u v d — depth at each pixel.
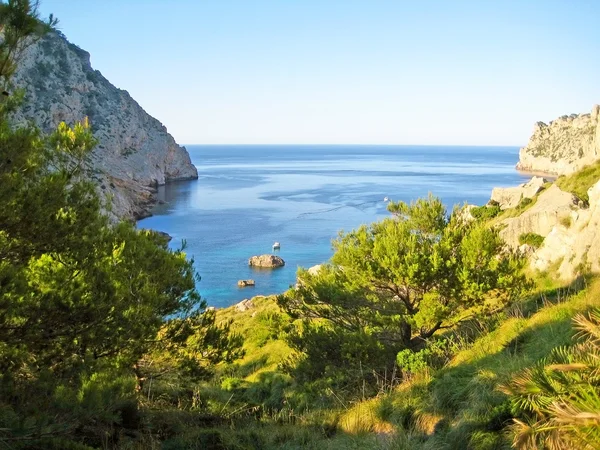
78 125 9.05
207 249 75.19
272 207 118.25
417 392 11.67
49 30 7.21
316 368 17.14
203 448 10.38
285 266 66.12
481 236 17.08
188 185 172.00
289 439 11.41
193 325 15.12
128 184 121.19
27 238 7.86
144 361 14.42
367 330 17.44
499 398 8.93
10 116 7.71
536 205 36.62
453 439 8.53
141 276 12.05
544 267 26.14
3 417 6.28
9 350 7.46
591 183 35.69
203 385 19.02
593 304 12.00
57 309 7.59
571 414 5.19
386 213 106.94
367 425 11.05
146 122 179.62
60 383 7.62
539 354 10.30
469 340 15.77
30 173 8.06
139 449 9.59
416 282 16.44
